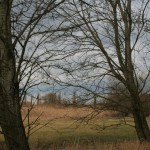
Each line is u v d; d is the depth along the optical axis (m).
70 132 18.41
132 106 16.97
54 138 16.53
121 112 16.78
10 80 6.34
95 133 18.72
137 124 17.33
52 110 12.89
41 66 6.57
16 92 6.37
